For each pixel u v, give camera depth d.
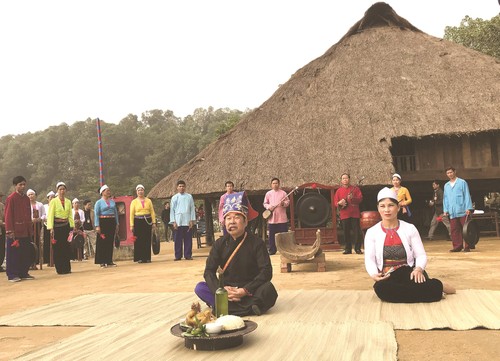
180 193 12.39
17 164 124.50
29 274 10.52
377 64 17.25
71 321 4.87
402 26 19.67
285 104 16.12
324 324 4.13
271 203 11.42
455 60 16.91
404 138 15.01
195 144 106.94
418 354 3.32
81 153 116.06
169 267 10.43
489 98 15.05
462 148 15.31
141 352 3.57
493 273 6.99
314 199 11.23
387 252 5.14
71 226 10.52
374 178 13.24
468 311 4.41
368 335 3.72
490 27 28.92
